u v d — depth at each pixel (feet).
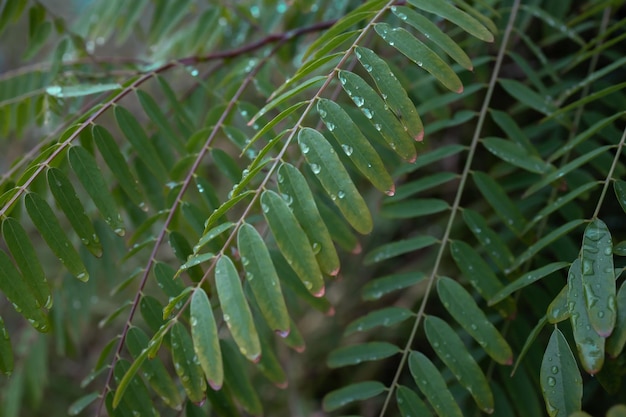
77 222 1.02
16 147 2.50
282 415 2.01
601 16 1.47
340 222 1.19
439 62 0.95
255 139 0.94
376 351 1.11
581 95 1.37
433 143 1.82
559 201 1.07
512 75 1.67
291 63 1.53
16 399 1.50
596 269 0.89
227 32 1.63
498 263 1.13
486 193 1.17
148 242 1.14
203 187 1.13
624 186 0.96
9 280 0.97
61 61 1.38
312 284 0.88
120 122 1.15
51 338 1.75
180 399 1.06
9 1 1.39
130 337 1.06
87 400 1.09
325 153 0.91
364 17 1.04
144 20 2.82
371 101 0.93
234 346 1.36
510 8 1.35
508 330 1.20
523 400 1.14
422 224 1.91
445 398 1.03
